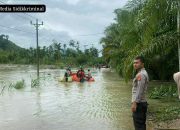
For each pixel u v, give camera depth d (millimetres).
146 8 14375
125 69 15586
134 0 18438
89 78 36938
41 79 39938
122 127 11836
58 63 101688
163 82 31656
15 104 17906
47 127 11977
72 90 26344
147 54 14523
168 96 19750
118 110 15781
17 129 11633
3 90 25797
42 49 114875
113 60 37219
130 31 17781
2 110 15789
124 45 19062
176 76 7648
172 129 11031
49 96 21906
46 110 15891
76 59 107000
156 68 31344
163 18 14969
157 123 12047
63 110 15914
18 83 28609
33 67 91188
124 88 27969
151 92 21516
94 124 12453
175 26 15484
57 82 35438
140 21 14672
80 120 13305
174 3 14195
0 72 59312
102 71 67500
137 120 8641
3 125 12297
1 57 117938
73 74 38531
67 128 11797
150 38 14539
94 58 107750
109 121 13016
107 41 49312
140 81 8508
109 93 23875
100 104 17984
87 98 20797
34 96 21844
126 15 23047
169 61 27578
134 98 8602
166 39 14562
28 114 14727
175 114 13578
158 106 16203
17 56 120500
